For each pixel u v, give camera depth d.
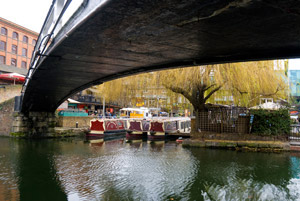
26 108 21.00
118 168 10.37
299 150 13.90
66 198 7.10
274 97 16.16
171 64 8.64
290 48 6.26
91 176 9.22
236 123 15.70
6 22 37.50
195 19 4.50
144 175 9.29
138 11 4.24
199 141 15.80
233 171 9.81
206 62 7.82
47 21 7.88
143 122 23.89
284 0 3.58
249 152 13.91
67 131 23.89
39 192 7.56
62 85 14.02
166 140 21.09
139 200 6.94
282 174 9.30
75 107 36.88
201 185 8.12
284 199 6.95
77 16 5.12
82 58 8.11
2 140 19.34
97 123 23.00
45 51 8.18
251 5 3.80
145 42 6.13
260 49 6.43
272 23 4.55
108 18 4.61
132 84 17.95
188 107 19.12
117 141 20.34
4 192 7.56
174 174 9.41
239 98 15.47
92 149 15.52
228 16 4.30
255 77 14.68
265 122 15.24
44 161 11.80
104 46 6.62
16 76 28.08
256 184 8.16
